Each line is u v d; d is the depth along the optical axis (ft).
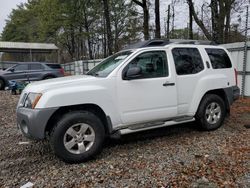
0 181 12.09
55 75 56.54
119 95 14.99
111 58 17.53
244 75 30.55
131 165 13.39
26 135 13.92
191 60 18.06
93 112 14.84
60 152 13.47
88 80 14.51
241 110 25.07
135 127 15.49
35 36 165.68
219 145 15.96
